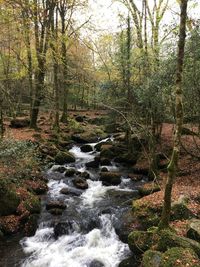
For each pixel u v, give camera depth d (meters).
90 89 25.17
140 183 15.04
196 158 15.73
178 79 7.71
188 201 11.12
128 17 17.73
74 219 11.11
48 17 20.45
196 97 12.62
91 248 9.79
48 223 10.74
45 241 10.13
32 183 13.52
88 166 17.44
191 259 7.19
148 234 8.82
